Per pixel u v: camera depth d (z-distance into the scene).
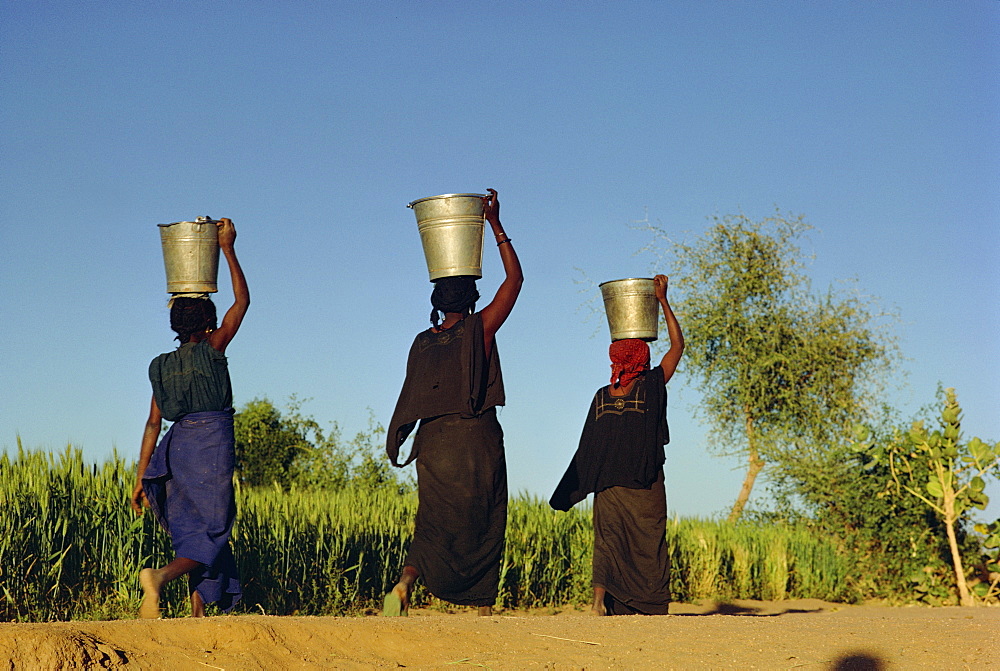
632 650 4.52
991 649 4.77
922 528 12.95
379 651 4.21
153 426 5.68
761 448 17.88
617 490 7.04
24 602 6.77
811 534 14.39
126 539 7.29
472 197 5.68
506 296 5.73
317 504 9.47
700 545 12.99
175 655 3.79
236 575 5.69
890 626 5.57
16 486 7.05
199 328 5.54
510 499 11.72
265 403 17.25
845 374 18.59
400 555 9.73
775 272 18.89
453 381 5.64
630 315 7.21
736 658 4.47
